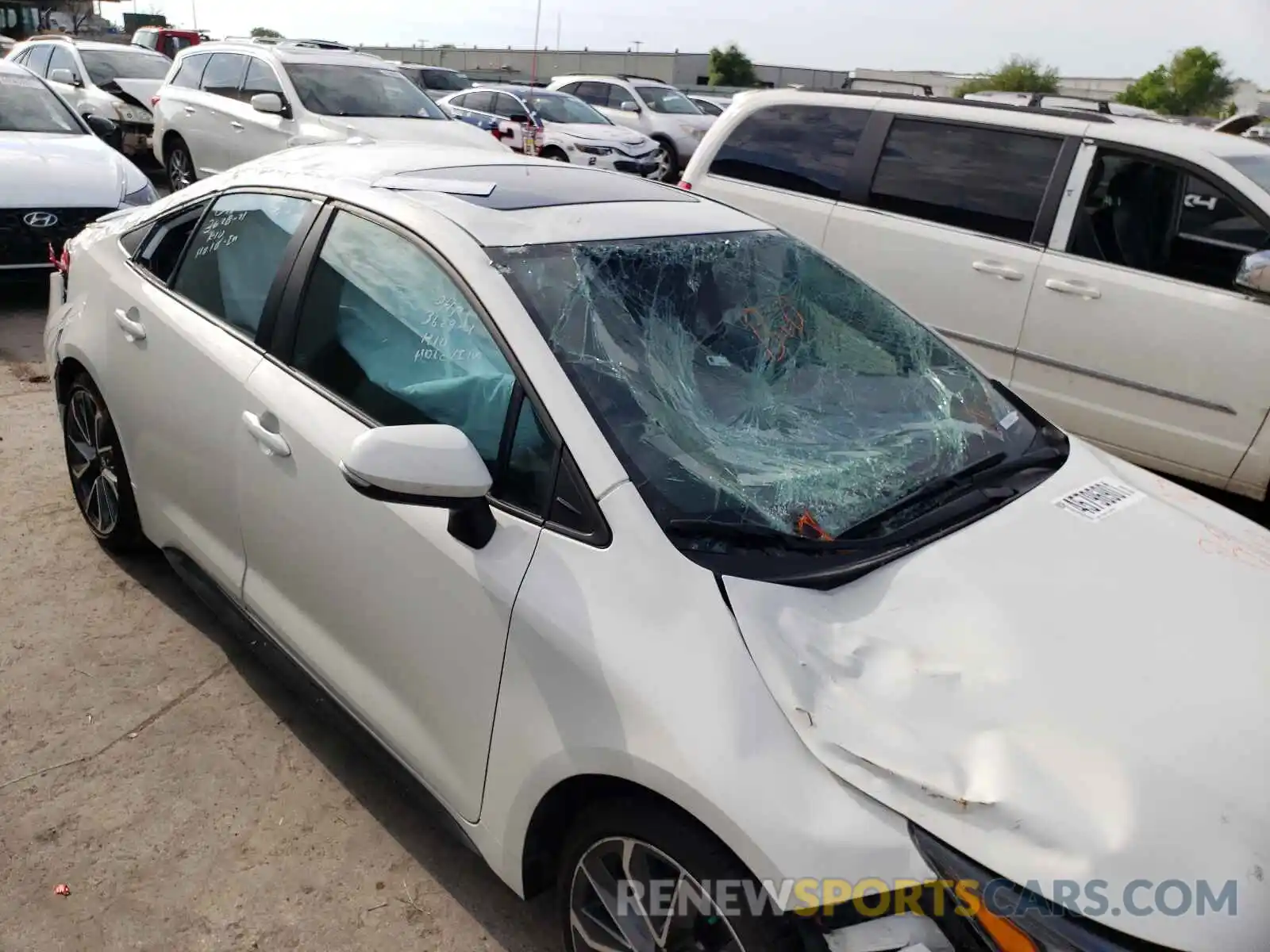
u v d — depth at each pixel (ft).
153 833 8.25
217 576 9.66
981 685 5.82
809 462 7.38
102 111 40.52
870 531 6.95
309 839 8.30
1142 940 4.79
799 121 19.04
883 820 5.18
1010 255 16.34
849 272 9.75
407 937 7.47
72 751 9.10
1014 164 16.58
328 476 7.82
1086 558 7.11
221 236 9.87
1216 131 16.81
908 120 17.66
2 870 7.79
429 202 8.18
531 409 6.82
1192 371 14.85
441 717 7.08
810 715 5.54
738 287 8.52
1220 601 6.86
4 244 20.68
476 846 7.07
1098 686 5.88
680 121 56.85
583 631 6.06
